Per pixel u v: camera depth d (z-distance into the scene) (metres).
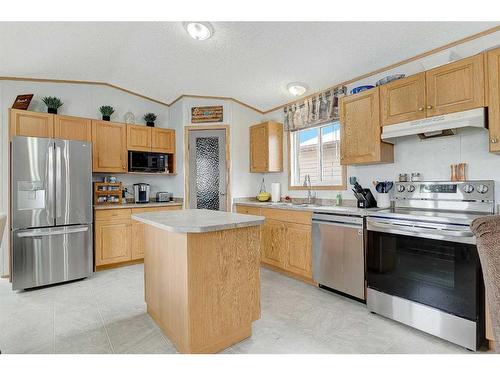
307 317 2.43
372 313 2.50
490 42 2.31
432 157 2.67
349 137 3.03
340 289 2.79
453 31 2.41
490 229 0.76
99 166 3.97
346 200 3.49
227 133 4.43
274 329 2.22
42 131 3.55
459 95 2.18
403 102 2.54
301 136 4.23
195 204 4.49
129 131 4.24
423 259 2.15
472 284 1.88
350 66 3.14
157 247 2.23
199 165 4.50
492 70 2.02
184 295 1.79
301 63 3.27
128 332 2.18
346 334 2.15
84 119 3.86
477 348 1.90
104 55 3.47
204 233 1.83
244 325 2.04
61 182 3.32
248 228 2.05
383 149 2.79
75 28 2.86
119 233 3.88
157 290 2.25
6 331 2.19
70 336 2.12
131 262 4.09
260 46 3.08
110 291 3.06
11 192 3.04
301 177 4.22
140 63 3.69
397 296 2.29
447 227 1.98
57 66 3.63
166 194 4.55
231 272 1.96
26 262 3.08
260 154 4.41
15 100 3.71
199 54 3.37
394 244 2.34
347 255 2.72
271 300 2.78
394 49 2.74
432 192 2.58
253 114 4.71
